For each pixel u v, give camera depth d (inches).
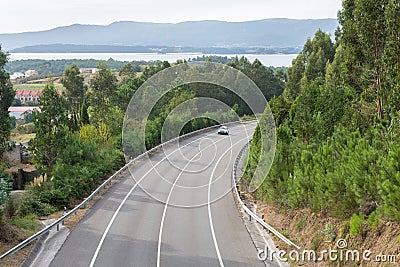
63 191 882.8
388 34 641.6
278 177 767.1
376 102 768.3
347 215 507.5
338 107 772.6
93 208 840.9
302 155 669.9
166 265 536.1
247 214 796.6
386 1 681.0
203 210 831.7
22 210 742.5
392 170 423.5
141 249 598.2
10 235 597.6
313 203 573.0
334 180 508.1
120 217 775.1
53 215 789.2
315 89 962.7
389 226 439.5
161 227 713.6
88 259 554.6
